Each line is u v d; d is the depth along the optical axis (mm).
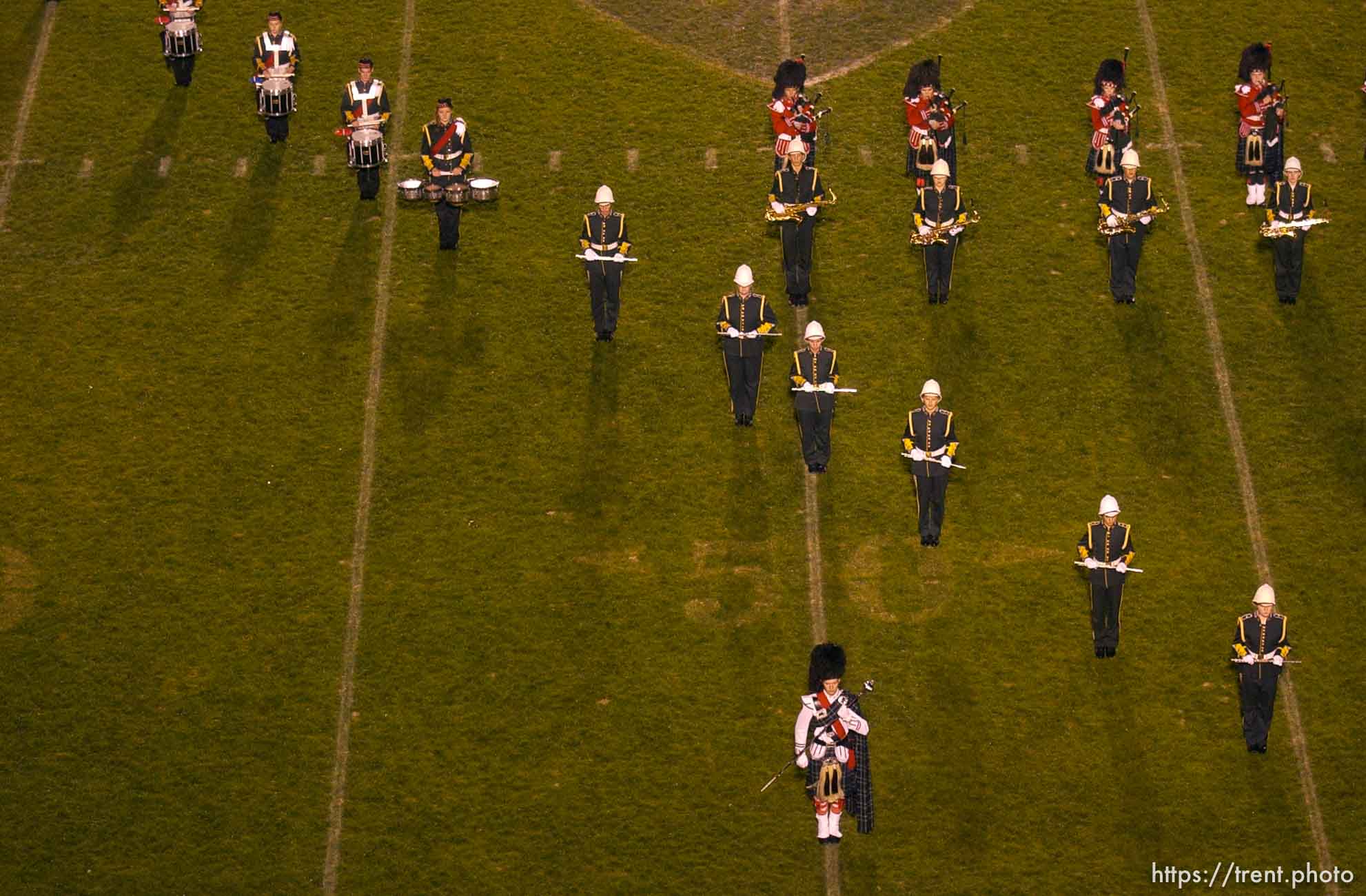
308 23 35062
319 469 28969
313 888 25172
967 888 25297
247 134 33219
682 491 28797
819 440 28531
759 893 25266
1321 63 34594
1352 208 32250
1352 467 29094
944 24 35406
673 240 31828
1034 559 28141
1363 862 25406
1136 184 30281
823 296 31062
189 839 25531
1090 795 26062
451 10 35500
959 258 31562
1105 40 34969
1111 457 29219
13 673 26859
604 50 34906
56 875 25172
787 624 27484
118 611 27484
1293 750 26344
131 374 29969
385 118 32031
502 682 26969
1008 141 33219
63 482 28734
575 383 30016
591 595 27750
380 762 26250
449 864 25422
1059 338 30547
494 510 28594
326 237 31766
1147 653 27250
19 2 35406
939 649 27234
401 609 27594
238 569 27922
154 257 31453
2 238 31688
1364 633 27344
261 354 30219
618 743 26469
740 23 35594
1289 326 30688
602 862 25484
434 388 29891
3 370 30000
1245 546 28266
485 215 32125
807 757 24500
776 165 32688
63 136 33156
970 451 29250
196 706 26641
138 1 35531
